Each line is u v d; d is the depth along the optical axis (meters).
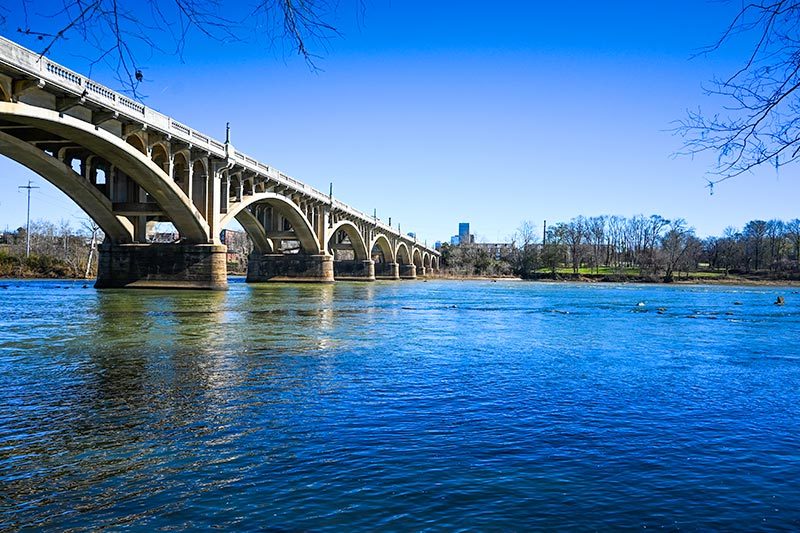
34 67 27.47
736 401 11.96
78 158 42.91
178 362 15.50
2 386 12.41
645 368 15.80
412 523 6.27
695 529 6.25
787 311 40.59
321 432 9.34
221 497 6.86
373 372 14.45
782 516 6.58
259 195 58.03
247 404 11.06
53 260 85.81
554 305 44.88
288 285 73.50
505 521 6.34
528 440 9.10
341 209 87.81
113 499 6.80
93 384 12.67
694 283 116.06
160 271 49.75
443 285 94.88
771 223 140.62
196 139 45.44
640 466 8.05
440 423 9.95
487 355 17.70
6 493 6.95
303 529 6.11
